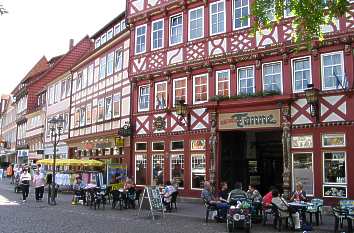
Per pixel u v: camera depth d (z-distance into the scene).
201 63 23.89
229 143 23.36
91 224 14.88
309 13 10.70
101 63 34.03
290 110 19.97
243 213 13.87
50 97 47.28
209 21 23.89
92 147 34.19
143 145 27.09
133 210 20.33
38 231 12.95
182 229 14.19
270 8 12.46
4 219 15.71
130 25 28.75
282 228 14.88
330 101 18.77
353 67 18.27
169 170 25.19
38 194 24.72
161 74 26.28
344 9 10.62
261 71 21.31
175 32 25.95
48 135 46.38
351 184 17.80
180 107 24.30
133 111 28.00
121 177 27.58
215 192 22.36
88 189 22.25
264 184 23.91
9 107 74.44
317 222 15.30
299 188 16.69
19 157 59.81
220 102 22.39
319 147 18.88
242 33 22.25
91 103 35.38
